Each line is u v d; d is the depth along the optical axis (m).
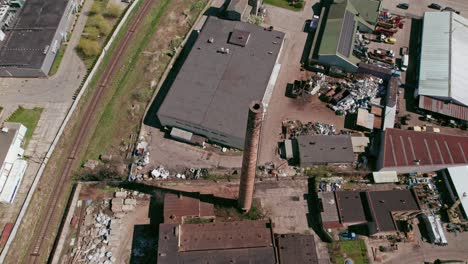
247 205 75.69
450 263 73.62
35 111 90.62
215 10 115.31
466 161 83.56
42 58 95.31
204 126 84.06
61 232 76.19
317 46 103.88
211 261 68.56
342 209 77.94
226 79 91.56
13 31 101.06
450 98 92.19
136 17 112.25
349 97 95.56
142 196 81.38
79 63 100.31
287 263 70.75
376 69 98.19
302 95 97.44
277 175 84.88
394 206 77.44
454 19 107.88
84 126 90.75
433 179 84.81
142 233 77.12
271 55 96.81
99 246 75.50
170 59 104.44
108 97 96.12
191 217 77.06
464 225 78.31
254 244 70.94
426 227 78.50
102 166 85.38
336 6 109.38
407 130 88.19
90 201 80.69
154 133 90.62
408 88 99.56
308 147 86.06
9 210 76.69
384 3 117.81
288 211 80.69
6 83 95.69
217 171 85.31
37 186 80.12
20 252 73.50
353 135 90.75
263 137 90.44
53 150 85.06
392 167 82.94
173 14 114.88
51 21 102.69
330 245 76.44
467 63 99.62
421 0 118.62
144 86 98.75
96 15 110.88
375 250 75.94
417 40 109.12
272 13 114.94
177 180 83.69
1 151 77.94
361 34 109.69
